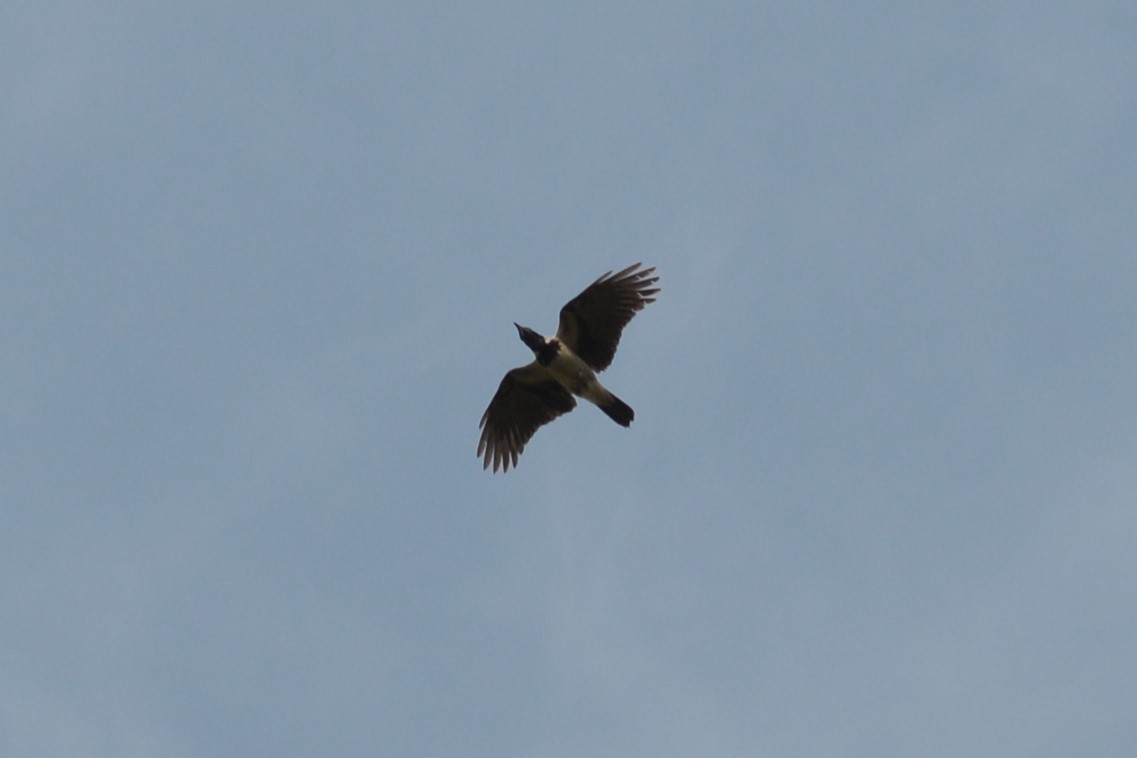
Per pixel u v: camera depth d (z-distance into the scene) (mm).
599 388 32125
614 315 32062
